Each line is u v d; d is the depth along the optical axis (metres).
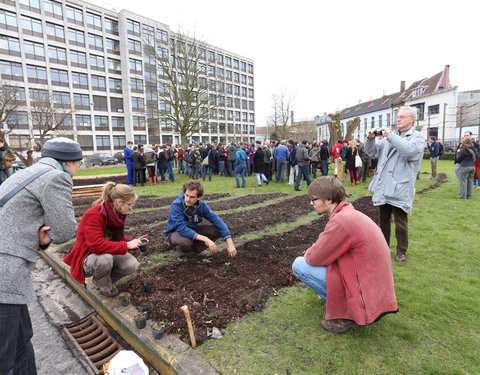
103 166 33.62
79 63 39.16
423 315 2.65
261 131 86.81
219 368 2.03
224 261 3.89
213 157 15.48
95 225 2.68
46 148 1.93
